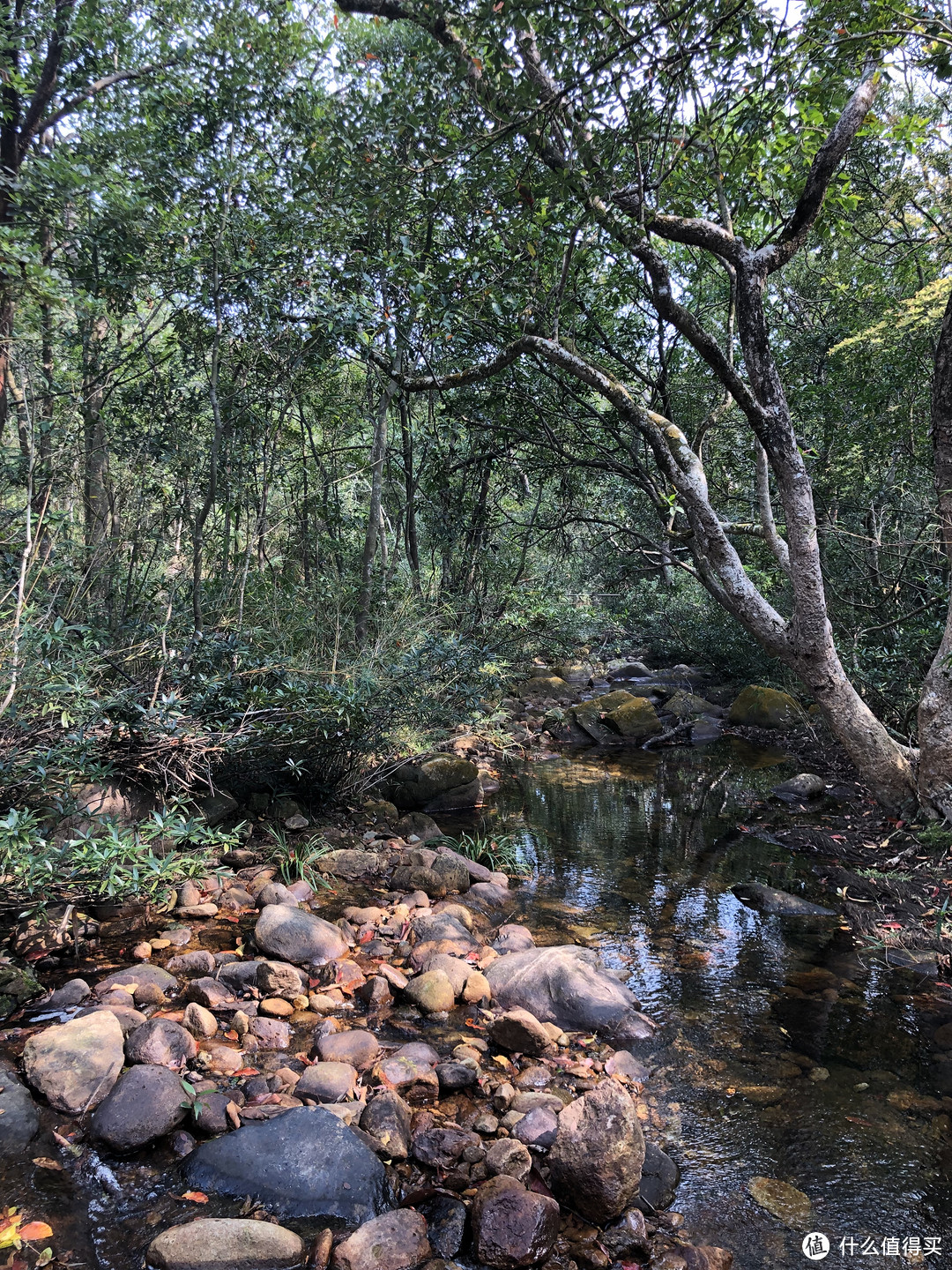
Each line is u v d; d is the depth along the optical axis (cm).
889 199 777
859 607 784
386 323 531
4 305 449
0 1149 224
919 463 758
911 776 533
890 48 446
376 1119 245
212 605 548
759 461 605
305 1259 201
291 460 638
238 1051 282
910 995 355
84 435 543
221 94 523
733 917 436
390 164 469
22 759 338
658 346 718
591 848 548
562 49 350
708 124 437
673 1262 208
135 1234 205
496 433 755
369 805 560
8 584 418
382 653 584
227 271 504
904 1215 228
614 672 1259
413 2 412
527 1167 234
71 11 486
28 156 489
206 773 425
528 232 530
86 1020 271
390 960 366
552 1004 331
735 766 783
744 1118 269
